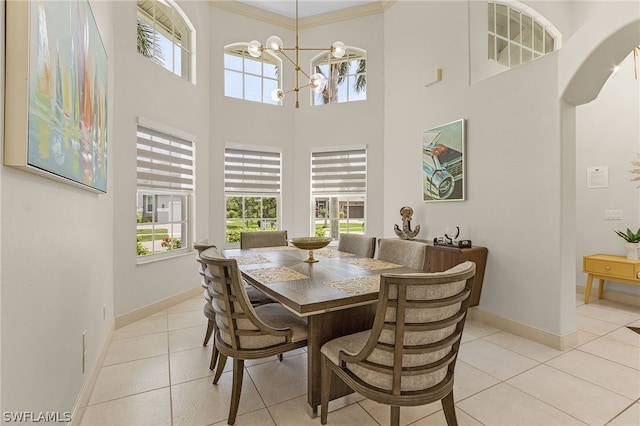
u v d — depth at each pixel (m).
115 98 2.79
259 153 4.75
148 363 2.23
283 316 1.89
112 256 2.71
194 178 3.97
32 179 1.09
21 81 0.93
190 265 3.85
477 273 2.95
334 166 4.83
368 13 4.61
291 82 4.91
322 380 1.60
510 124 2.79
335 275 1.94
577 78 2.29
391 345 1.26
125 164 2.93
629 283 3.29
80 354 1.64
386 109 4.42
